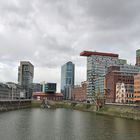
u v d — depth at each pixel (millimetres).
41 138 75938
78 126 105562
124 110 163875
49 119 136875
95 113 195500
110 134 84500
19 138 75188
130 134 84812
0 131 87000
